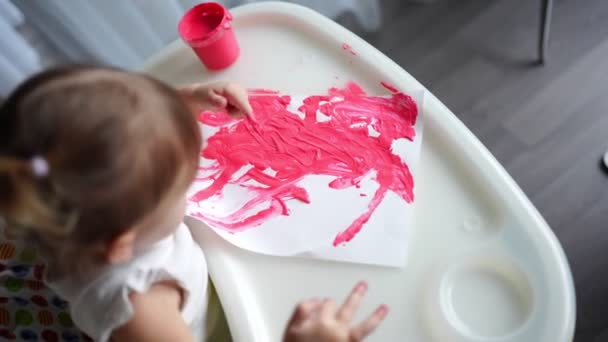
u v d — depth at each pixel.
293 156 0.63
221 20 0.69
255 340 0.52
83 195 0.35
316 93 0.68
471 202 0.56
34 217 0.36
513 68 1.22
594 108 1.14
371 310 0.52
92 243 0.39
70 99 0.36
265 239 0.57
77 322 0.48
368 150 0.61
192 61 0.74
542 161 1.11
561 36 1.23
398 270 0.53
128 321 0.45
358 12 1.27
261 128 0.66
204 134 0.66
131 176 0.36
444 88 1.23
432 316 0.51
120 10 0.97
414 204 0.57
